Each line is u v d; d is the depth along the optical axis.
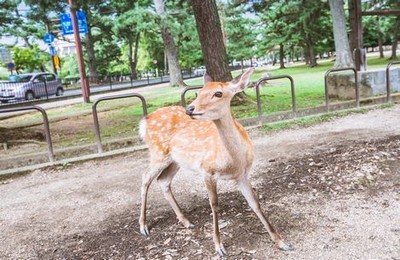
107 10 31.19
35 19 30.80
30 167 6.66
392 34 28.81
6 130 9.28
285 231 3.60
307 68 28.81
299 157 5.74
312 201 4.20
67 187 5.64
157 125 3.90
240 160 3.19
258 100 8.22
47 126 6.87
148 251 3.50
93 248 3.69
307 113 8.73
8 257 3.68
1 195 5.59
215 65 10.30
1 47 28.02
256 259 3.20
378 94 9.79
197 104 3.00
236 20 31.44
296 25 27.88
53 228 4.25
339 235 3.44
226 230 3.73
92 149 7.25
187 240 3.62
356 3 10.13
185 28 22.02
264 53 32.88
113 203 4.82
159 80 32.22
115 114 12.55
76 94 21.92
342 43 17.86
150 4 23.45
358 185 4.46
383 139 6.18
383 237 3.34
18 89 20.45
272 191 4.59
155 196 4.91
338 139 6.54
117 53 42.84
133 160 6.75
